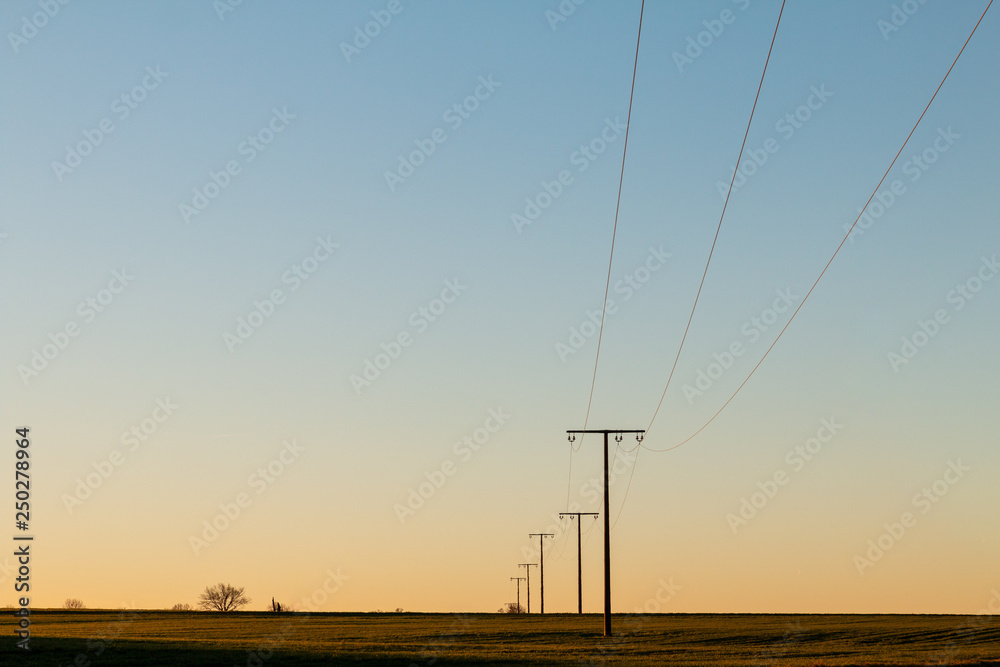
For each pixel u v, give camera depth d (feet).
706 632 222.69
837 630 226.38
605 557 201.98
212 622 288.10
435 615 364.38
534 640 199.41
